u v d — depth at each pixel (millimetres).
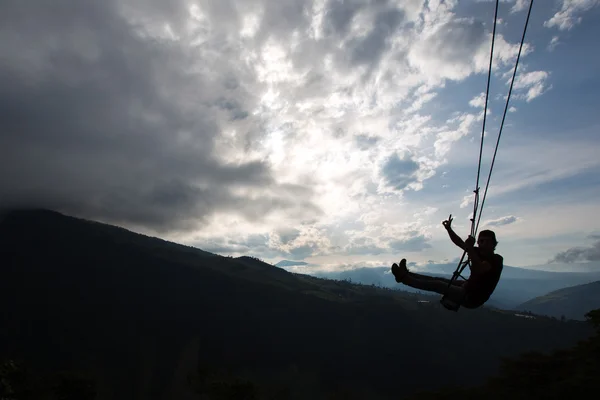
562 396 25578
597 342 28844
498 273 5727
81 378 53125
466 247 5867
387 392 130625
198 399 90812
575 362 28531
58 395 49969
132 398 121625
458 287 6023
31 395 25266
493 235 5938
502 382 29469
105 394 120438
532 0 7680
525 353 30859
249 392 59875
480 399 29000
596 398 24234
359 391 126812
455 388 31562
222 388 59406
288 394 119625
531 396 27047
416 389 132750
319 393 125312
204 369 104188
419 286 6383
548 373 28094
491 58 7887
